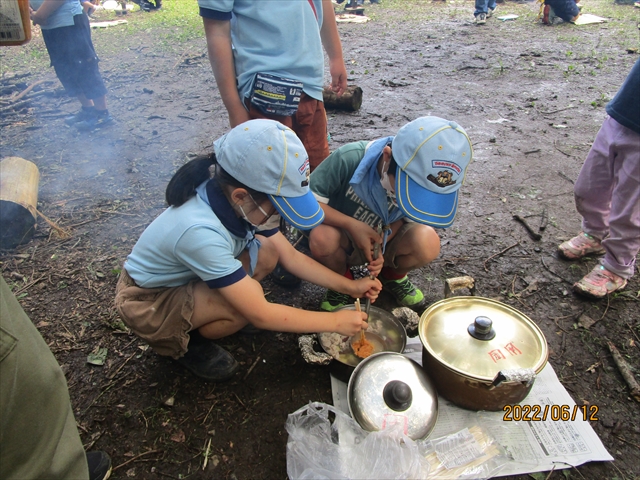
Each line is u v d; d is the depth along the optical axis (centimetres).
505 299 225
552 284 234
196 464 157
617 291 228
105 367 190
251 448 161
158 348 177
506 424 162
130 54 679
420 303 218
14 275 244
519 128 407
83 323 212
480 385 149
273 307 160
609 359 194
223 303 166
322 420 158
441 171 156
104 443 163
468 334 160
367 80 541
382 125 421
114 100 498
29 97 510
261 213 152
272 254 184
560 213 290
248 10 204
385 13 934
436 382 162
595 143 219
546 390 177
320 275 187
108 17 966
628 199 201
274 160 140
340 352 186
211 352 185
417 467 138
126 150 384
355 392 154
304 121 229
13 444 100
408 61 609
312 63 217
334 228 200
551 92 486
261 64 209
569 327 209
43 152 384
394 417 147
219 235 151
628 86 190
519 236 270
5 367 95
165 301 169
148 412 173
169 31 821
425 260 204
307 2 213
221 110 463
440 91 500
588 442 159
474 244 264
